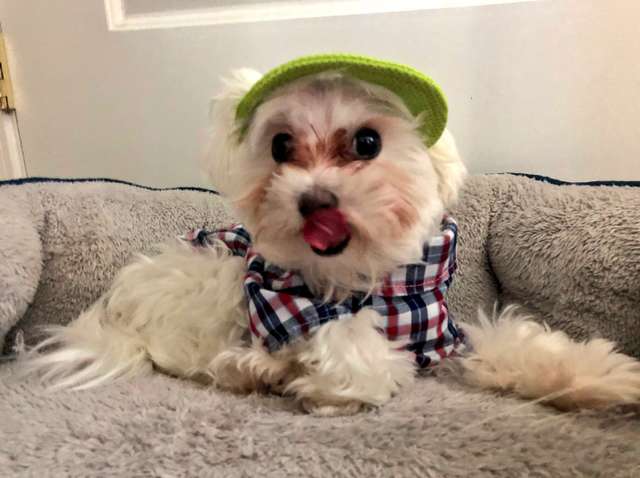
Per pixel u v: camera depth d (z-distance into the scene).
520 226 0.91
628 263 0.79
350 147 0.66
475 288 0.97
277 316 0.71
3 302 0.82
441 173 0.73
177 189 1.08
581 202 0.88
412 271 0.73
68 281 0.93
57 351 0.80
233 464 0.55
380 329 0.72
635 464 0.53
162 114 1.17
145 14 1.14
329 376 0.67
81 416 0.65
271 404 0.69
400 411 0.63
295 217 0.62
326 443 0.57
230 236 0.89
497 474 0.52
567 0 0.99
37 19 1.17
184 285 0.82
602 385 0.65
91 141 1.22
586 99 1.03
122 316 0.86
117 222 0.96
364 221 0.62
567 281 0.85
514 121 1.06
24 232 0.88
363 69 0.62
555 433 0.58
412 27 1.04
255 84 0.66
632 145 1.04
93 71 1.18
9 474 0.55
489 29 1.02
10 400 0.70
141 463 0.56
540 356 0.71
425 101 0.67
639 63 1.00
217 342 0.79
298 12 1.08
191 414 0.63
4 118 1.23
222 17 1.11
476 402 0.66
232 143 0.73
